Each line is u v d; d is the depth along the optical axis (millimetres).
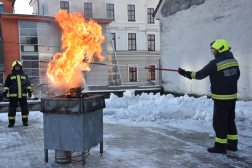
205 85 11336
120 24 30328
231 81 3781
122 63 30328
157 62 32406
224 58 3830
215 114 3898
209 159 3574
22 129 5906
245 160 3521
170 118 7066
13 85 6137
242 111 6727
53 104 3301
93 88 15102
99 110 3688
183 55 13000
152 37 32531
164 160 3543
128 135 5141
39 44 17125
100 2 19547
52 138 3393
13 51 17516
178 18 13250
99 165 3359
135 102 8656
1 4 18750
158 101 8008
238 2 9281
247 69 8984
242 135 5070
